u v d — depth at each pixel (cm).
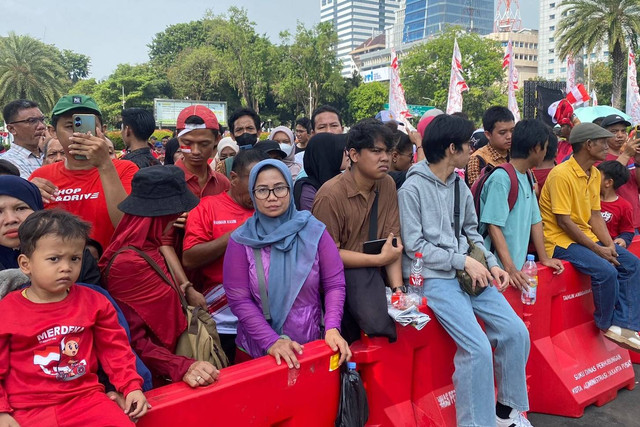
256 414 221
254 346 261
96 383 183
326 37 5994
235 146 518
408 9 16475
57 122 297
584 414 379
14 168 293
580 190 408
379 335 268
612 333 407
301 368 234
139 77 7256
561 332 401
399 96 1018
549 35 11400
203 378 205
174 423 196
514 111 1255
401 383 290
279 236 252
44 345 171
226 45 6450
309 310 260
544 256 393
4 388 168
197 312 246
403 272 318
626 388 421
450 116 312
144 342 222
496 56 6469
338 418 245
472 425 292
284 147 554
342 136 343
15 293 177
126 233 232
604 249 408
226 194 321
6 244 215
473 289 304
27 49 4956
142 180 235
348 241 291
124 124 485
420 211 310
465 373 295
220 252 298
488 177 368
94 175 300
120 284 223
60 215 175
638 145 531
